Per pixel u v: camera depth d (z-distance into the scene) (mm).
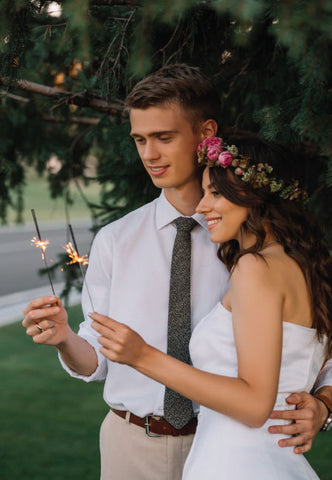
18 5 1777
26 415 5684
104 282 1962
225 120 2701
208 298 1867
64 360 1800
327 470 4379
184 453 1832
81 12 1554
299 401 1579
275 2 1410
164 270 1896
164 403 1786
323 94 1947
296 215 1637
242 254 1485
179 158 1775
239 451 1540
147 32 1740
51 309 1521
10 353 7977
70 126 3678
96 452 4797
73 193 3889
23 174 3836
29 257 14844
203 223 1858
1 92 2326
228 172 1591
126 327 1397
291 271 1519
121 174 2908
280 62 2344
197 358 1649
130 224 1945
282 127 2061
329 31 1356
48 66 3129
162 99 1720
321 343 1617
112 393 1908
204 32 2271
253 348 1410
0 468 4477
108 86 2305
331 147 1986
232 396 1391
